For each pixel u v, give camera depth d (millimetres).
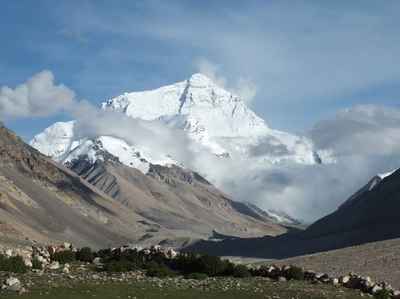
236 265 64250
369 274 91062
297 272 63219
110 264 59625
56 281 50094
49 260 62562
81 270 58469
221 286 55062
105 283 50844
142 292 48469
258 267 65625
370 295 58469
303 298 52719
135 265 60719
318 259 110625
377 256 103875
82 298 44469
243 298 50688
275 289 55875
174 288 51844
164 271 58188
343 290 58938
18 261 54625
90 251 66438
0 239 114500
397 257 100312
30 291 45031
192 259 63469
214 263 62594
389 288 61312
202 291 51719
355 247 118125
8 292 44219
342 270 96500
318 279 63250
